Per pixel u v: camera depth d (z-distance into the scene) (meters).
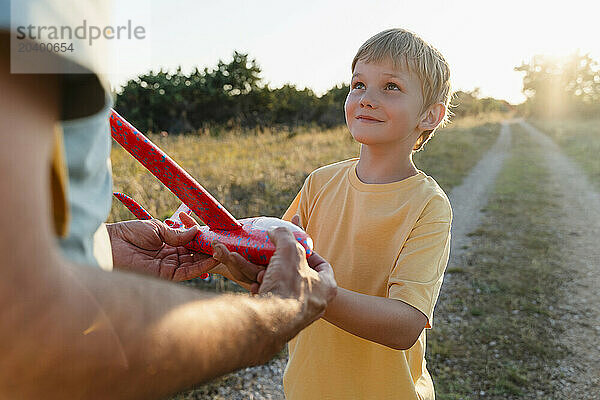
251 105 19.88
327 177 1.46
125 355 0.39
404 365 1.27
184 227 1.17
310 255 0.84
